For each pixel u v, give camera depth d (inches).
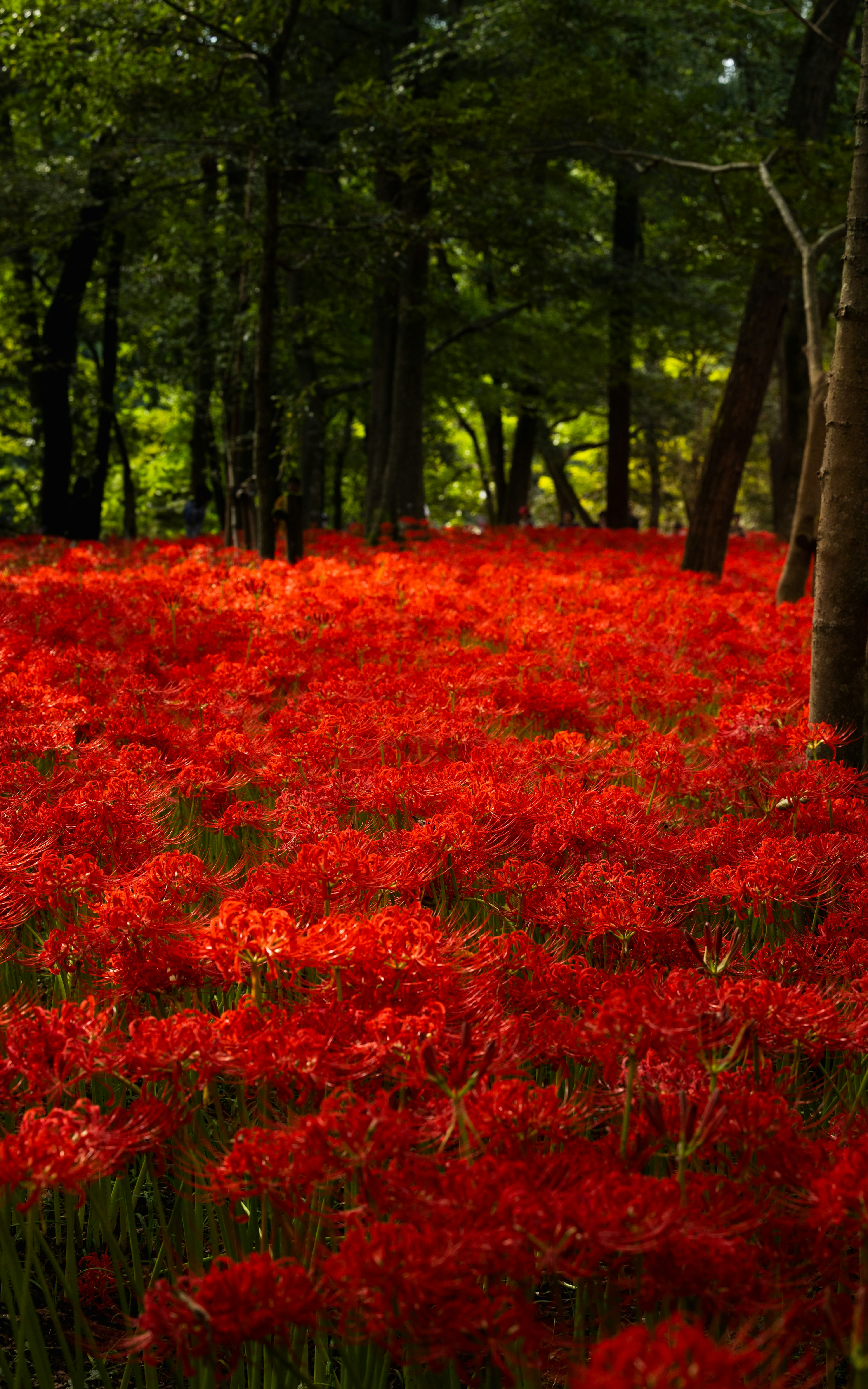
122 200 616.4
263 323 479.2
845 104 644.7
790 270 479.2
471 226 544.7
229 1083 109.7
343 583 354.6
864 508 169.9
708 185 525.3
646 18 593.0
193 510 919.0
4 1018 93.7
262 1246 83.7
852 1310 70.3
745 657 283.7
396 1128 73.2
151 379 922.7
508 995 104.9
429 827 127.7
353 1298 66.5
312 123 616.4
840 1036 90.7
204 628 275.3
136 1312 99.2
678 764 171.6
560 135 544.1
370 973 94.2
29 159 614.9
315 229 499.5
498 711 206.4
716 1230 70.7
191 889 116.3
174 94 475.8
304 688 237.5
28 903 114.7
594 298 743.1
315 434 816.3
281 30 466.9
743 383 496.4
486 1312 65.9
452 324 783.1
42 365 684.1
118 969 100.0
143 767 156.5
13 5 440.1
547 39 575.2
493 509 1350.9
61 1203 107.0
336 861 114.4
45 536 568.7
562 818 138.5
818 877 130.8
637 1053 81.4
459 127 478.9
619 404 831.7
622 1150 78.2
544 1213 66.8
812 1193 75.1
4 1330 97.0
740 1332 69.7
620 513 838.5
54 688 202.4
